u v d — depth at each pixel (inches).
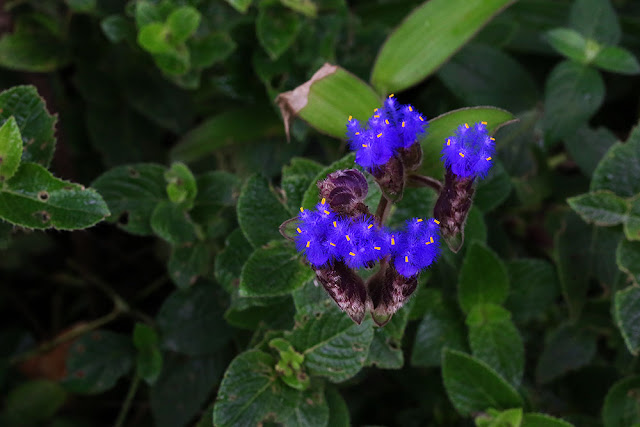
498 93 32.6
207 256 30.4
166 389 31.3
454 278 30.4
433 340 30.2
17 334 34.4
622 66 31.6
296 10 31.7
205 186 30.1
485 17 29.9
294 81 32.2
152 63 34.4
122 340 31.3
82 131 35.8
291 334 28.3
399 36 30.1
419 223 25.7
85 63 34.3
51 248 37.0
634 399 29.7
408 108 26.3
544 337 32.2
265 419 28.2
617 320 29.0
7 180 27.5
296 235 26.2
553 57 37.8
